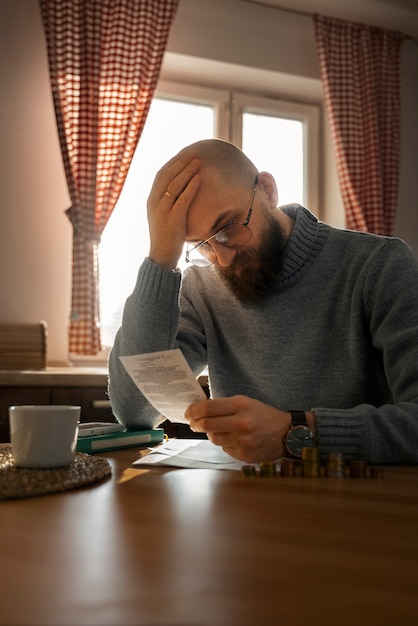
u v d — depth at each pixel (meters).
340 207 3.82
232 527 0.69
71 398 2.52
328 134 3.89
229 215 1.48
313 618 0.44
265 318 1.62
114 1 3.17
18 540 0.64
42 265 3.10
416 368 1.35
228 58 3.52
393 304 1.47
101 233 3.09
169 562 0.57
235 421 1.10
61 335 3.13
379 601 0.47
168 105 3.58
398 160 3.78
